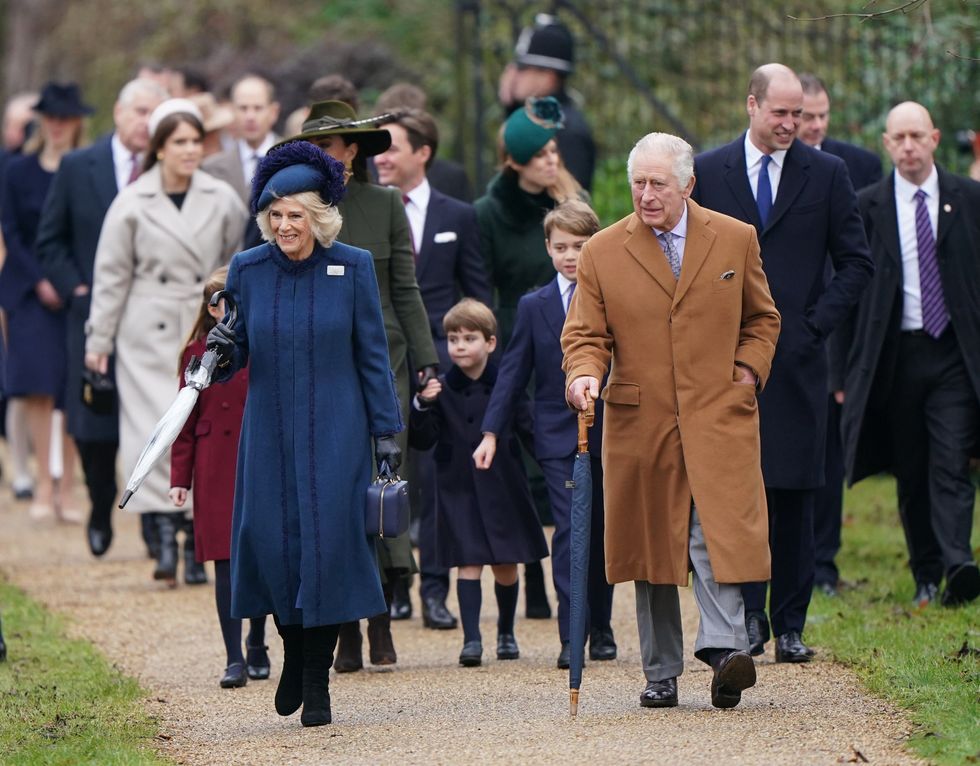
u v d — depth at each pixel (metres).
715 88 51.84
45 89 43.12
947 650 25.84
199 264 35.34
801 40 48.59
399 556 27.30
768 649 27.62
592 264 23.33
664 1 52.66
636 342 23.12
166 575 35.06
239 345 23.59
